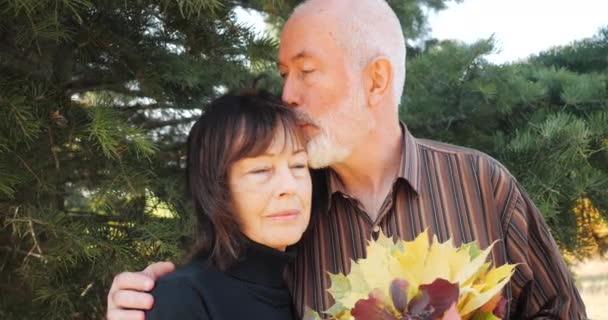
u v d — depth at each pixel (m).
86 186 2.31
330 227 1.59
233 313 1.29
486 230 1.56
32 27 1.75
